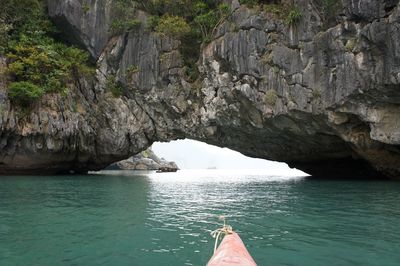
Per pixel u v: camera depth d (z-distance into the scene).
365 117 20.39
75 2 30.77
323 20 21.31
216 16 26.09
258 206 13.93
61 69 29.59
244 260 4.34
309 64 21.75
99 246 7.97
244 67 23.72
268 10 23.47
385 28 18.20
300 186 22.61
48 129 28.72
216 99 26.05
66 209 12.91
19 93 27.75
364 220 10.75
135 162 73.00
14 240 8.46
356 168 31.44
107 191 19.42
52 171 31.89
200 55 26.64
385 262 6.84
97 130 32.12
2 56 28.48
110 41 30.69
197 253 7.47
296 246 7.94
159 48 28.42
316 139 26.12
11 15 30.42
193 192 19.78
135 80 29.14
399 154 23.12
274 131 25.84
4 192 17.86
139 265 6.74
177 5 28.80
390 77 18.22
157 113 30.25
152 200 15.91
